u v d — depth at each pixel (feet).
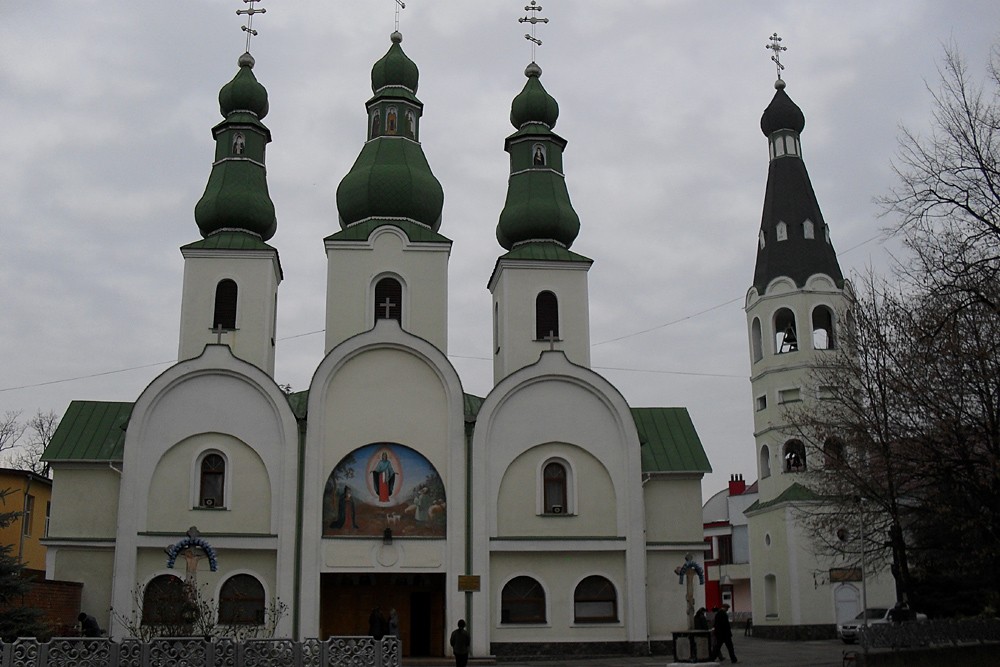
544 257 158.20
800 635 171.63
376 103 165.58
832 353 180.55
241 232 157.89
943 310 90.74
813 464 172.24
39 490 174.60
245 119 162.50
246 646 78.89
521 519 136.56
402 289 152.97
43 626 91.56
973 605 142.20
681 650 117.91
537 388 140.87
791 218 190.29
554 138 168.66
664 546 141.79
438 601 138.82
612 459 139.64
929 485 99.19
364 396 138.10
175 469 134.62
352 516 134.21
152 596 130.62
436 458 136.98
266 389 136.87
